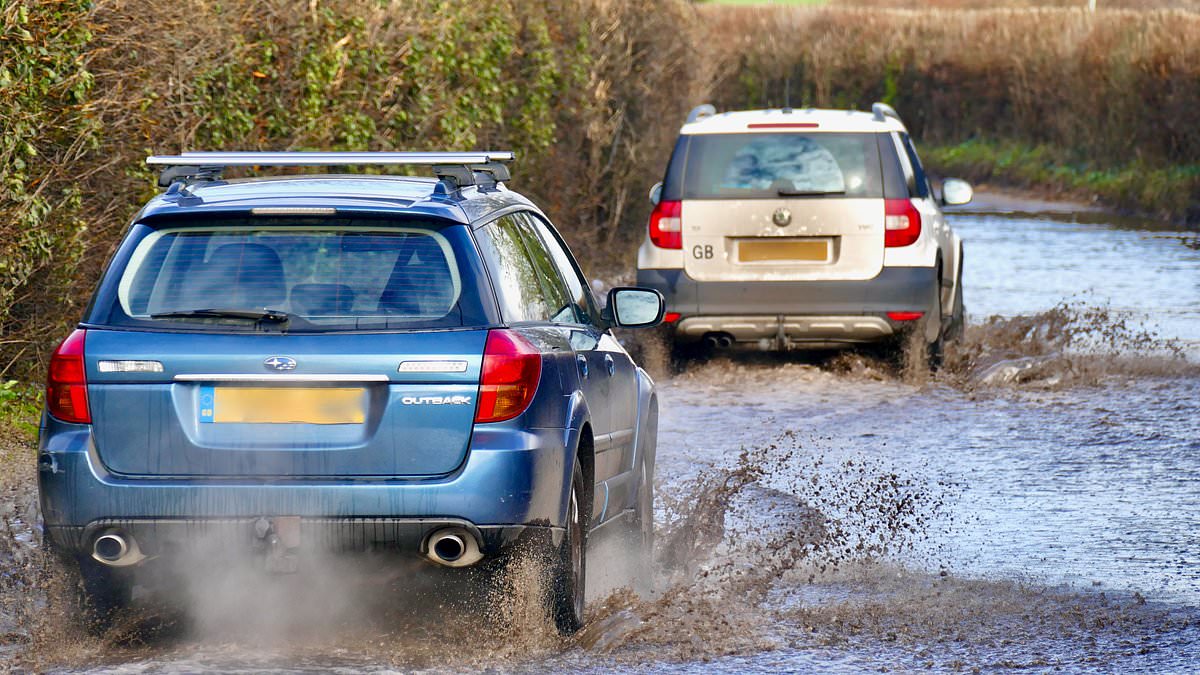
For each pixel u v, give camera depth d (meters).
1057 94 162.88
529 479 22.06
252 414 21.88
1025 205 136.50
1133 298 70.12
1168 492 34.88
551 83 71.38
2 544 28.53
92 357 22.05
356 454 21.80
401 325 22.14
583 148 78.62
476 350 22.06
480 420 21.95
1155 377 50.41
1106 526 31.80
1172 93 131.75
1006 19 190.62
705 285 50.12
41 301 40.72
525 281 24.36
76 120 38.66
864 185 49.62
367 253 22.59
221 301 22.33
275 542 21.75
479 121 64.00
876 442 41.03
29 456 35.34
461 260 22.59
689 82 92.81
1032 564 28.83
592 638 23.38
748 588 26.66
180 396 21.92
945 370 51.75
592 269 75.50
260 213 22.70
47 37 36.94
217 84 46.12
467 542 21.94
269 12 49.28
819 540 30.72
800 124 50.31
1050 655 23.00
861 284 49.31
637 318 28.88
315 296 22.31
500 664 22.20
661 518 32.66
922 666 22.42
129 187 42.91
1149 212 123.31
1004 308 67.25
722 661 22.56
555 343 23.81
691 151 50.78
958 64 187.88
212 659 22.25
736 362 54.00
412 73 56.97
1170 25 146.25
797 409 45.97
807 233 49.66
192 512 21.72
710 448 40.31
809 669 22.22
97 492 21.80
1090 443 40.59
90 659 22.31
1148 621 24.88
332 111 52.69
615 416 26.77
